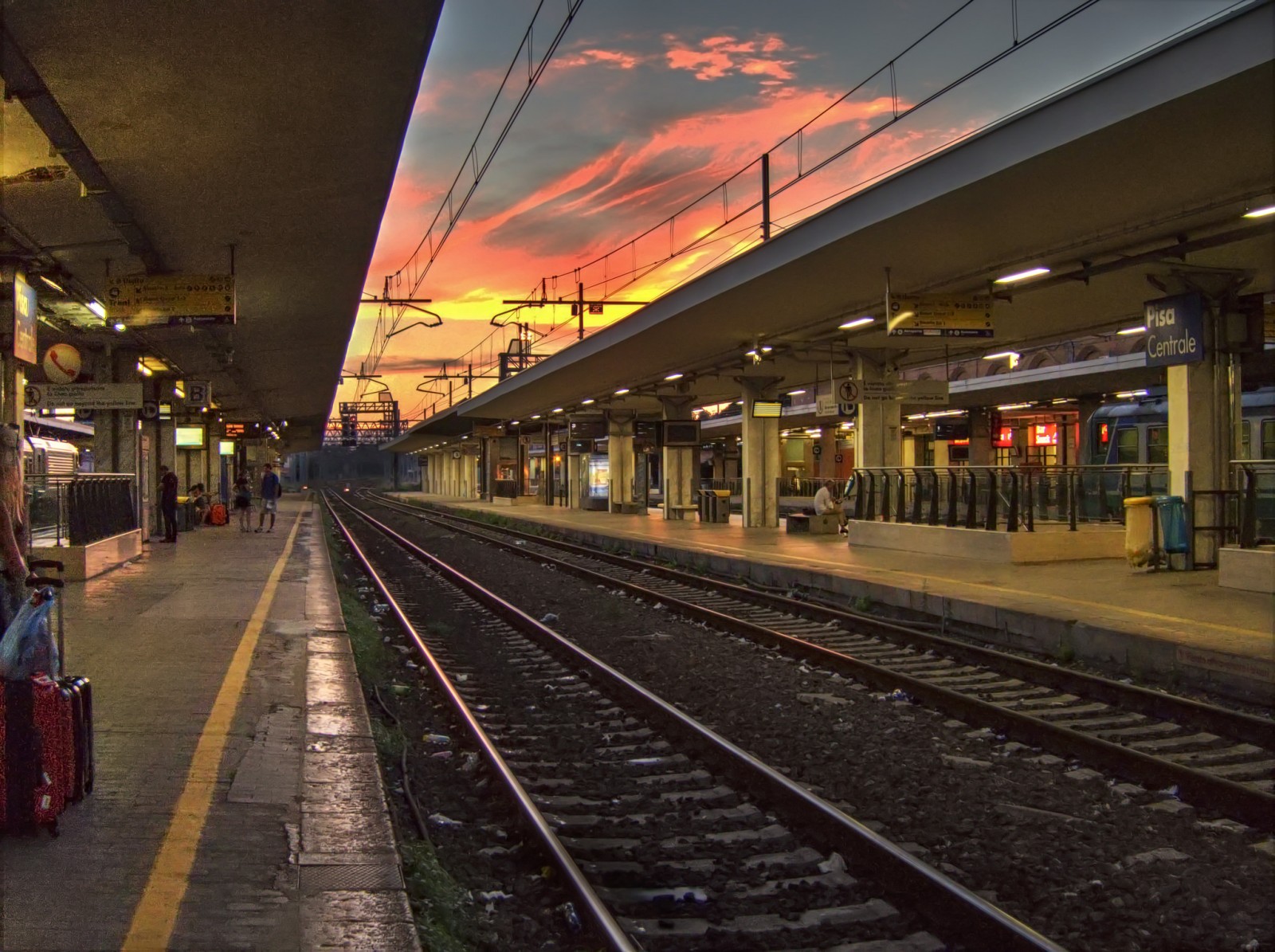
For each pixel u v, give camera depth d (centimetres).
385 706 795
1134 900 435
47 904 367
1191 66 850
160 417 2577
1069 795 585
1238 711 788
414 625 1346
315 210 1297
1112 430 2523
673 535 2619
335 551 2458
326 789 517
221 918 361
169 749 576
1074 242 1324
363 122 1010
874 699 847
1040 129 1009
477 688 927
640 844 512
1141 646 906
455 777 640
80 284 1555
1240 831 522
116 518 1722
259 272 1605
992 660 966
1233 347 1380
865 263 1491
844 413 2206
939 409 3750
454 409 5331
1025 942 371
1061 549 1595
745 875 470
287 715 667
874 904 433
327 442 12631
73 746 460
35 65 830
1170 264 1366
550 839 483
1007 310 1822
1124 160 1019
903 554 1817
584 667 999
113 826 450
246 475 2833
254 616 1109
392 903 380
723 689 894
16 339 1134
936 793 587
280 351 2681
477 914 424
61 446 2725
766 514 2817
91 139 995
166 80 881
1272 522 1241
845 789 592
